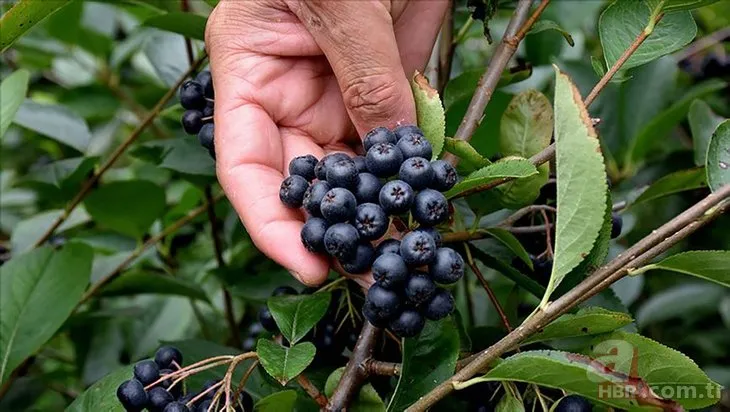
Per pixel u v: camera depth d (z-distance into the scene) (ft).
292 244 1.17
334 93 1.33
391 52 1.16
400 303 1.08
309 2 1.15
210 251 2.14
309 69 1.30
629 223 1.75
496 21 2.26
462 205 1.43
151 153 1.73
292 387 1.27
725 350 2.03
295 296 1.25
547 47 1.89
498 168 1.09
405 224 1.15
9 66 2.45
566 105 0.99
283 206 1.20
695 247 1.95
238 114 1.26
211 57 1.30
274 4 1.25
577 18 1.87
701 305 1.95
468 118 1.27
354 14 1.13
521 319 1.65
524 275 1.24
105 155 2.54
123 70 2.65
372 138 1.13
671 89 1.89
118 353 1.92
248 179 1.23
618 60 1.16
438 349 1.15
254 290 1.56
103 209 1.81
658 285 2.15
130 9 2.24
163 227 1.97
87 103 2.31
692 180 1.43
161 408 1.14
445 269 1.06
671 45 1.21
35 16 1.32
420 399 1.05
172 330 1.98
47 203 2.28
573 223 1.01
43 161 2.46
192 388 1.31
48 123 1.82
